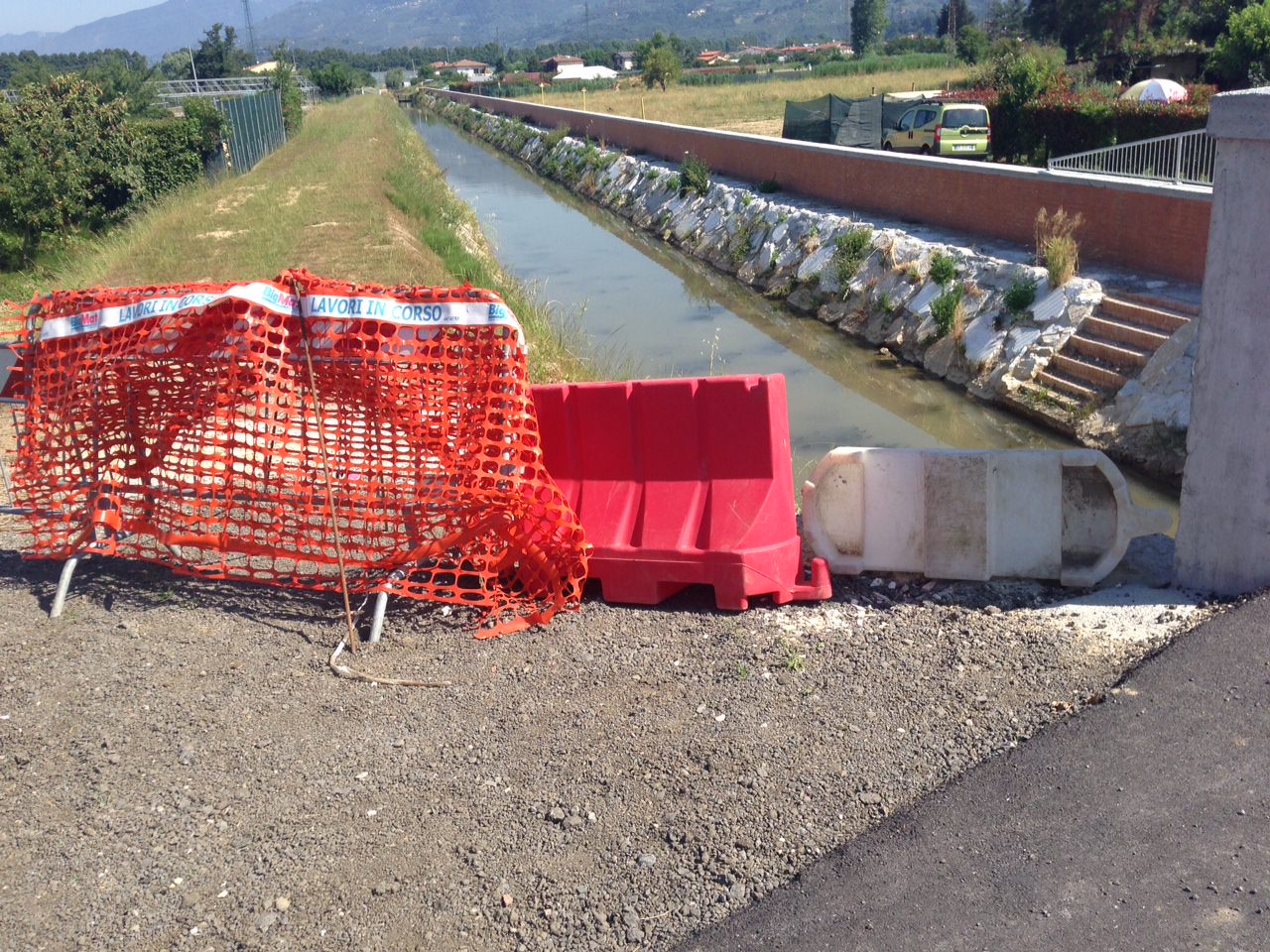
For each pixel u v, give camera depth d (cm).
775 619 609
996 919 374
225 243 2275
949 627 583
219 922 402
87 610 651
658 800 455
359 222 2444
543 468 647
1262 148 523
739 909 394
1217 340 563
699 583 633
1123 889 382
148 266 2061
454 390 652
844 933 375
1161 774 439
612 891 407
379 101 11088
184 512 719
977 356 1493
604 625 616
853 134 3359
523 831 442
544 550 647
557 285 2436
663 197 3306
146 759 502
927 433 1319
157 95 5034
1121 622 573
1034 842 409
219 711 539
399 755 499
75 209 2558
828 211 2345
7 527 784
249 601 659
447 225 2783
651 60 8688
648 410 650
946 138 2842
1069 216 1628
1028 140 2677
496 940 388
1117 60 4447
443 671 571
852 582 653
